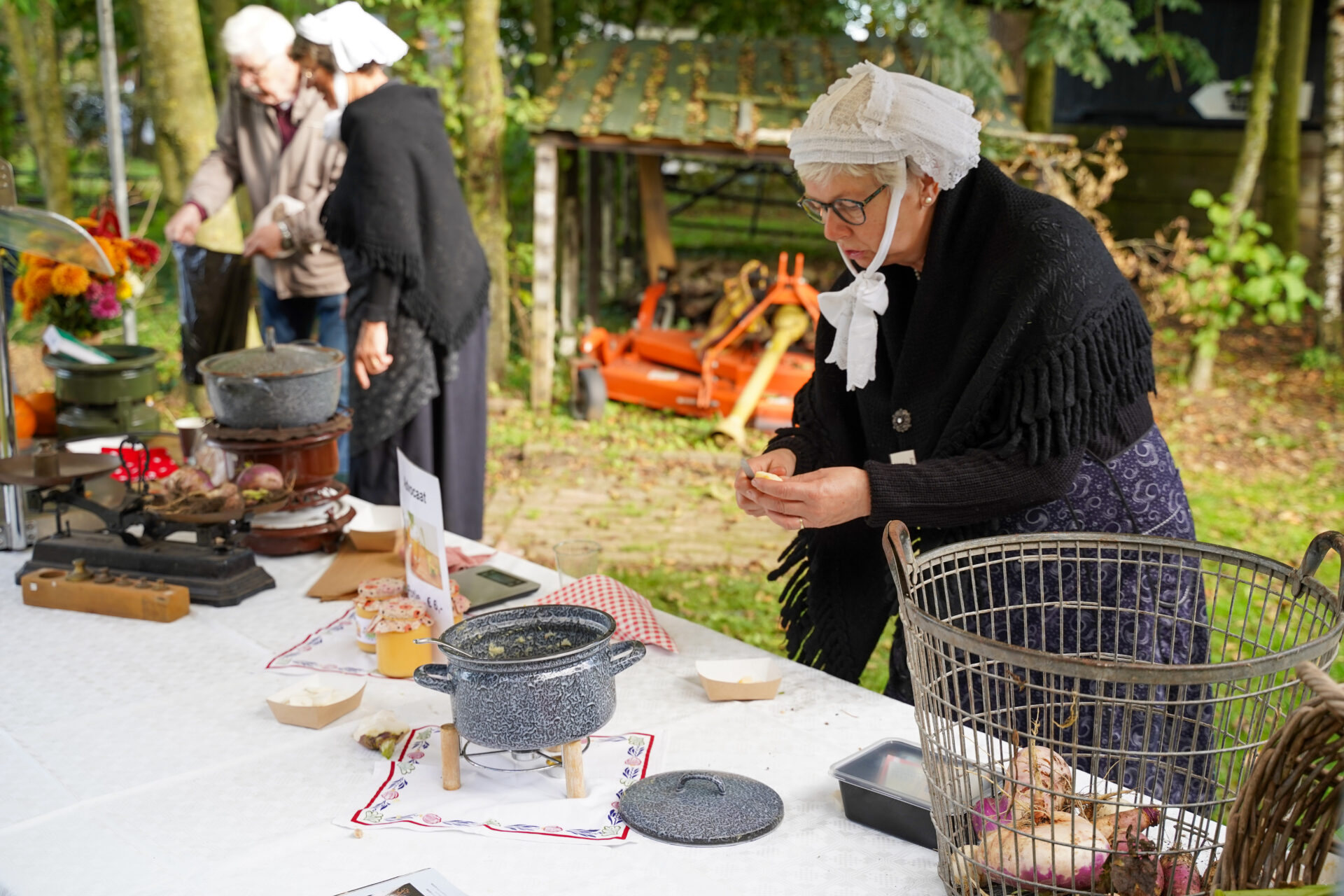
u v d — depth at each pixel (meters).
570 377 7.43
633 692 1.84
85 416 3.35
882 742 1.57
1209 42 11.24
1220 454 6.78
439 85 7.11
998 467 1.80
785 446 2.28
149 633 2.07
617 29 10.73
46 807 1.49
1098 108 11.78
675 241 11.82
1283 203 10.00
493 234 7.45
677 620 2.15
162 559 2.23
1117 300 1.82
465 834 1.43
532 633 1.61
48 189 8.87
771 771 1.59
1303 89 10.76
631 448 6.54
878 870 1.36
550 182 7.00
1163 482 1.93
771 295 6.74
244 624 2.12
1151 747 1.78
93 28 9.27
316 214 4.21
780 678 1.84
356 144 3.56
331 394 2.51
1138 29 11.09
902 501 1.78
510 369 7.88
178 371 7.04
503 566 2.41
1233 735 1.23
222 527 2.28
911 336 1.98
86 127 10.79
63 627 2.10
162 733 1.70
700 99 7.22
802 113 7.09
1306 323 10.34
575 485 5.95
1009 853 1.20
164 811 1.48
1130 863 1.15
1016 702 1.80
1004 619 1.91
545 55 8.73
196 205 4.28
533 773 1.58
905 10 7.52
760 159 6.95
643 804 1.47
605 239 10.04
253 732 1.70
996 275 1.84
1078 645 1.59
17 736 1.68
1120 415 1.90
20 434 3.29
